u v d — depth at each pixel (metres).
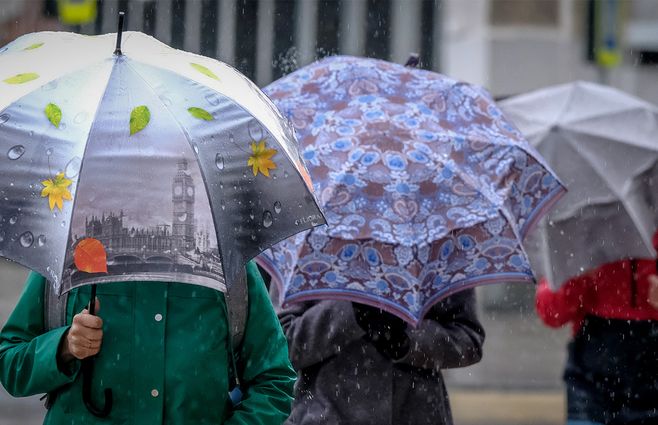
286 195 8.28
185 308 8.57
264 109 8.55
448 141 10.95
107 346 8.45
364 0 45.91
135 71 8.18
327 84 11.60
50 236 7.59
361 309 10.90
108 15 44.88
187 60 8.57
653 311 13.91
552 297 14.48
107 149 7.81
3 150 7.79
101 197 7.71
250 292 8.84
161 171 7.83
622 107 15.43
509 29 43.94
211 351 8.56
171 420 8.46
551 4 44.09
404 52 45.94
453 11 44.44
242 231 8.08
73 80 8.11
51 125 7.87
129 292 8.53
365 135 10.90
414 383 11.16
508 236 10.63
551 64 44.09
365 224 10.41
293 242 10.48
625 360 13.97
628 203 14.47
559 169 14.91
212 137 8.05
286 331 11.05
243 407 8.76
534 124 15.38
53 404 8.59
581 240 14.38
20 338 8.67
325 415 10.91
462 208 10.63
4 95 8.02
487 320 37.25
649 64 45.88
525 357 30.02
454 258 10.64
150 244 7.73
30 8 46.50
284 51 45.66
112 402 8.42
